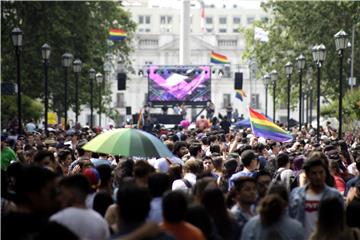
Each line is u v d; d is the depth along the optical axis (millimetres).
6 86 52469
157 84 111875
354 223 17781
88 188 16266
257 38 121125
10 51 93250
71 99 102375
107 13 116562
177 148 34312
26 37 95812
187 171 24375
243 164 25719
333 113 85188
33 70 96062
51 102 102875
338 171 26672
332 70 107500
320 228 16719
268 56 121125
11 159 32750
